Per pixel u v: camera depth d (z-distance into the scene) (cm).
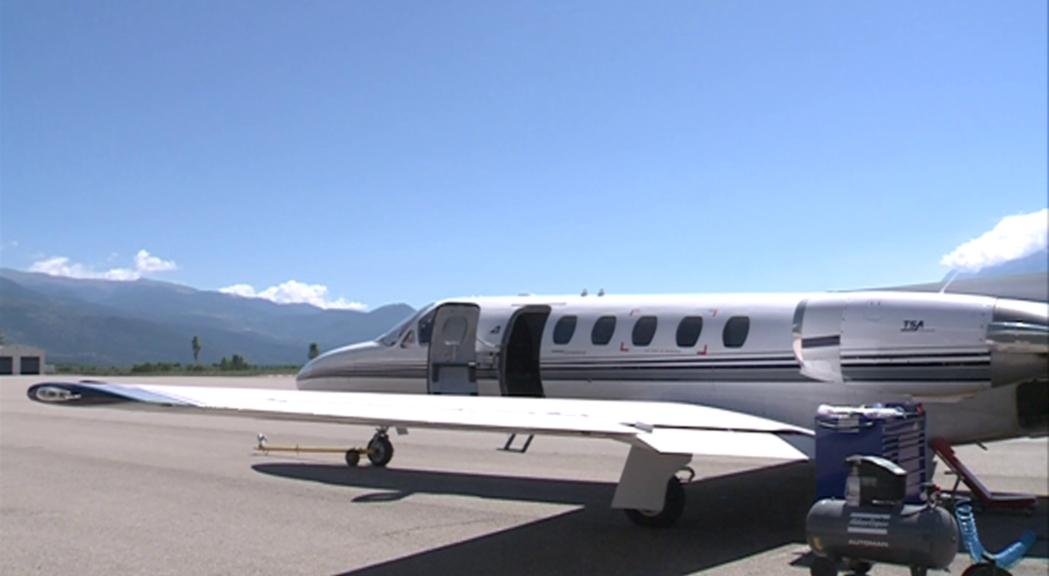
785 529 998
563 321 1361
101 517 1047
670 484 995
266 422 2448
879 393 1053
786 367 1120
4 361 7112
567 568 826
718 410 1058
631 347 1269
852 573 690
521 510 1109
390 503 1151
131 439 1931
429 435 2106
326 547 901
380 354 1585
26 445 1794
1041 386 1023
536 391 1449
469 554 878
